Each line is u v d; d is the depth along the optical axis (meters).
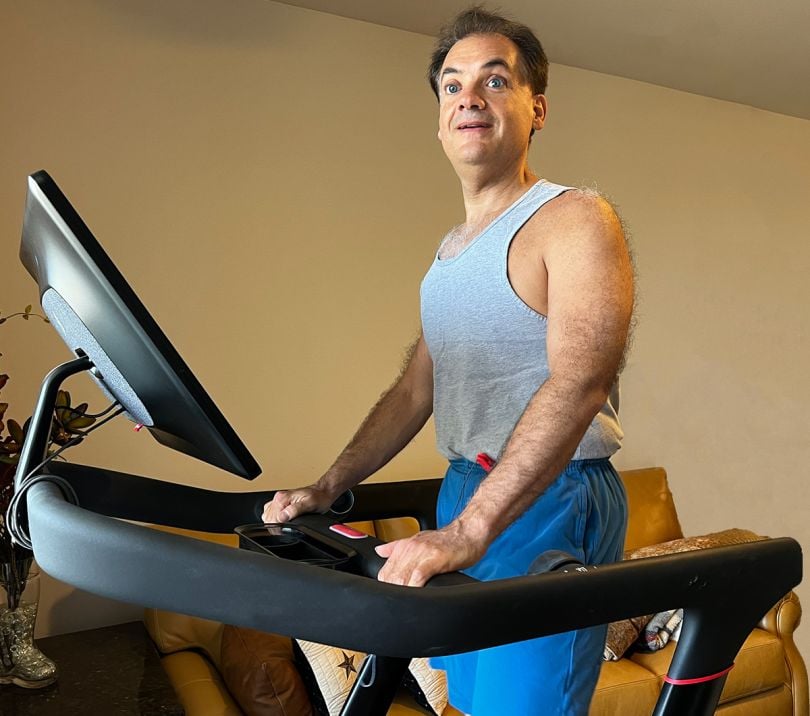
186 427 0.95
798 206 4.57
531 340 1.25
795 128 4.56
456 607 0.78
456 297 1.31
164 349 0.88
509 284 1.24
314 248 3.16
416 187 3.39
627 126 3.95
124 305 0.86
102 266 0.86
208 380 2.96
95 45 2.72
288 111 3.09
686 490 4.14
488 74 1.28
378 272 3.31
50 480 0.99
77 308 0.93
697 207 4.19
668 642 3.06
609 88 3.89
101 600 2.80
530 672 1.23
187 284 2.91
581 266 1.14
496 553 1.26
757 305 4.39
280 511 1.25
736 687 3.05
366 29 3.25
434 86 1.42
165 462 2.87
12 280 2.62
